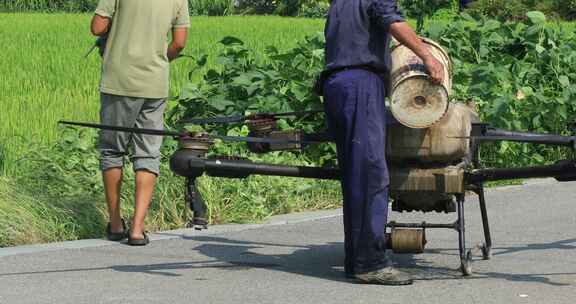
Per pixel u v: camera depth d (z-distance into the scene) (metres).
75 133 23.09
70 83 33.78
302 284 15.10
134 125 18.83
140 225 18.34
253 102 25.94
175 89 31.12
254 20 72.06
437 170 15.17
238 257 17.20
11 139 23.12
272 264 16.62
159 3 18.69
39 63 38.28
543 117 28.02
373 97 14.83
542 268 16.30
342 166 15.09
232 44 28.02
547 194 24.02
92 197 20.39
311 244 18.42
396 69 14.96
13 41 47.31
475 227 20.00
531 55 30.23
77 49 43.44
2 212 18.53
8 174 21.06
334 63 15.02
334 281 15.31
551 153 27.89
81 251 17.59
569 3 99.25
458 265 16.59
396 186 15.23
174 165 15.12
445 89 14.66
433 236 19.12
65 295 14.38
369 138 14.81
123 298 14.22
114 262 16.70
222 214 20.69
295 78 26.62
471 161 16.33
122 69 18.62
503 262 16.75
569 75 29.69
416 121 14.70
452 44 29.86
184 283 15.17
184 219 20.31
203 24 63.78
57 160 21.75
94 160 21.73
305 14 106.44
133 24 18.59
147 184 18.47
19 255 17.17
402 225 15.59
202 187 20.81
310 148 24.94
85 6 95.62
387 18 14.74
